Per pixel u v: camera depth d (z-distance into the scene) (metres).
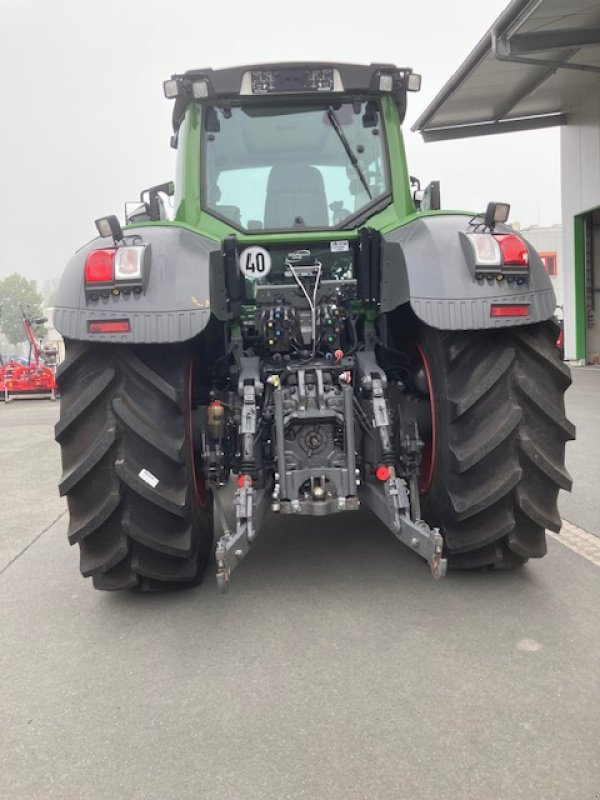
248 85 3.72
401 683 2.54
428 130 16.05
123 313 2.93
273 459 3.28
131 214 4.46
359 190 3.85
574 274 17.30
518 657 2.69
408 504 3.07
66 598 3.53
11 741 2.31
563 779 2.01
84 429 3.10
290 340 3.39
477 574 3.54
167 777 2.10
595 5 10.17
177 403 3.12
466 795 1.96
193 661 2.78
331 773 2.08
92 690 2.61
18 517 5.29
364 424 3.31
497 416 3.09
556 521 3.16
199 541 3.38
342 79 3.75
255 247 3.44
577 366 17.19
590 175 16.05
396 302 3.22
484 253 3.01
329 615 3.13
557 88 14.84
